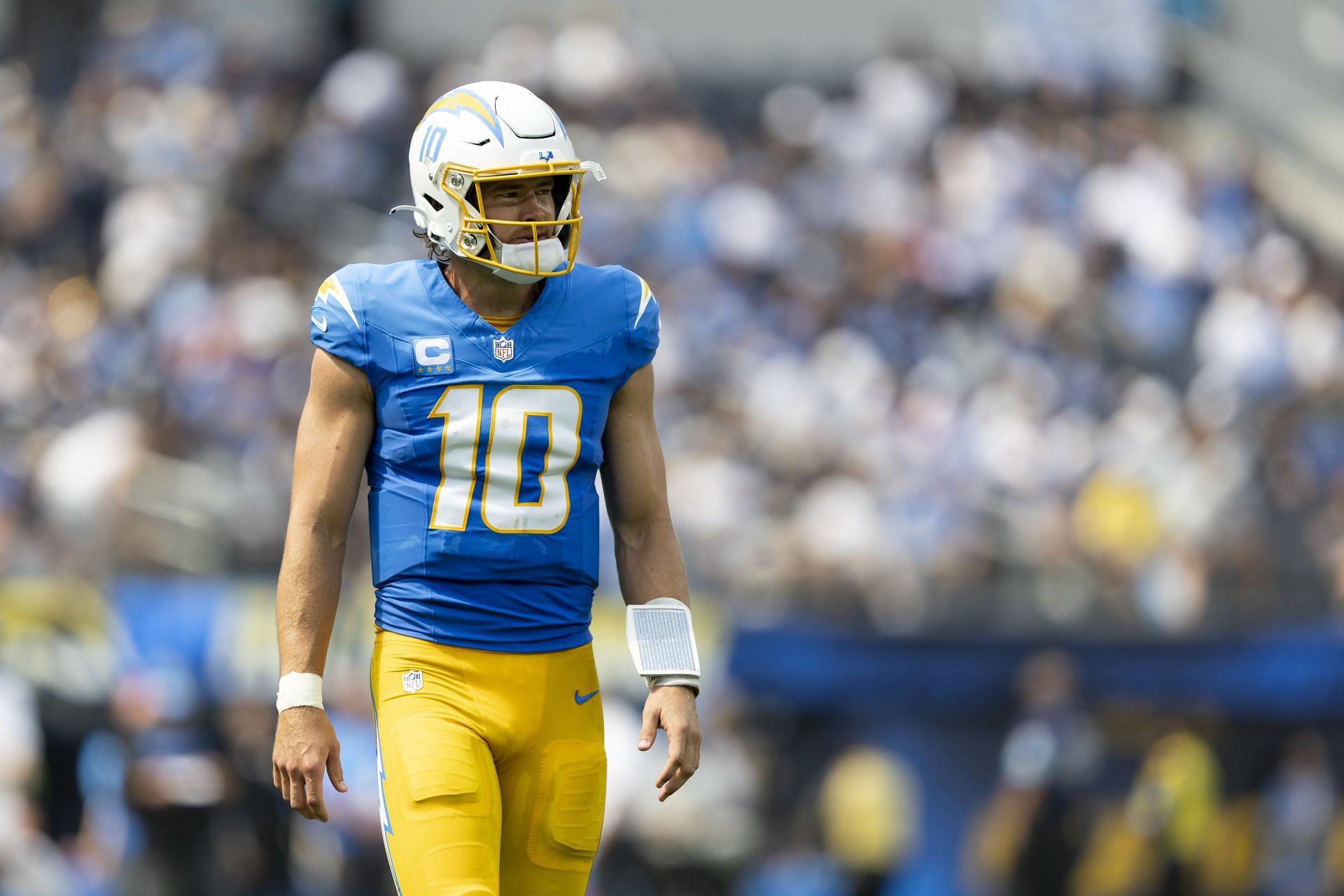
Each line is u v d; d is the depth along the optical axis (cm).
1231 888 3472
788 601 3544
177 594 3206
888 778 3400
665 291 4734
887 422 4344
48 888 2983
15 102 5272
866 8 6103
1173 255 5297
